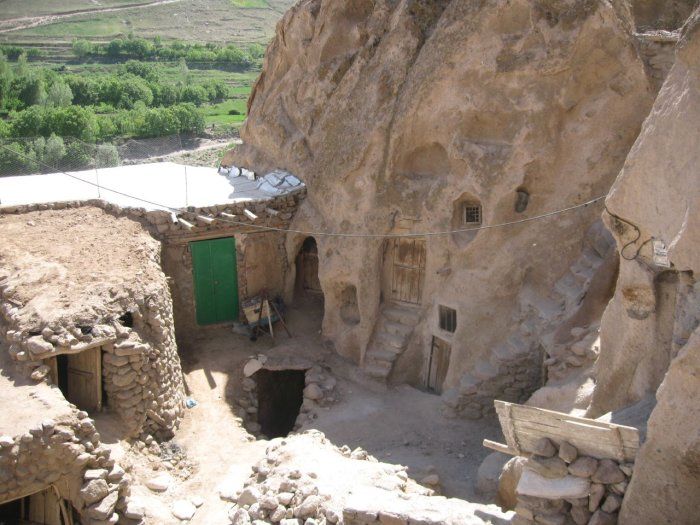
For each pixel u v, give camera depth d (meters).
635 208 8.89
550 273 14.51
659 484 7.55
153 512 12.06
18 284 13.91
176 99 53.31
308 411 16.00
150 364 13.95
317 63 17.98
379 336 17.08
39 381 12.47
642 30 13.94
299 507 10.21
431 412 15.52
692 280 7.86
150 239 16.53
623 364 9.59
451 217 15.56
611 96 13.59
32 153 26.81
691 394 7.25
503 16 14.14
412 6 15.62
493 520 8.57
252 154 20.30
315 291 19.72
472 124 14.95
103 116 43.34
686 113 8.05
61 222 16.58
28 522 12.08
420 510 8.79
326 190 17.34
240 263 18.34
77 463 11.55
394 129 15.78
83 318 13.14
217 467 13.70
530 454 8.32
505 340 14.95
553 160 14.17
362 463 11.79
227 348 17.77
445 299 15.87
